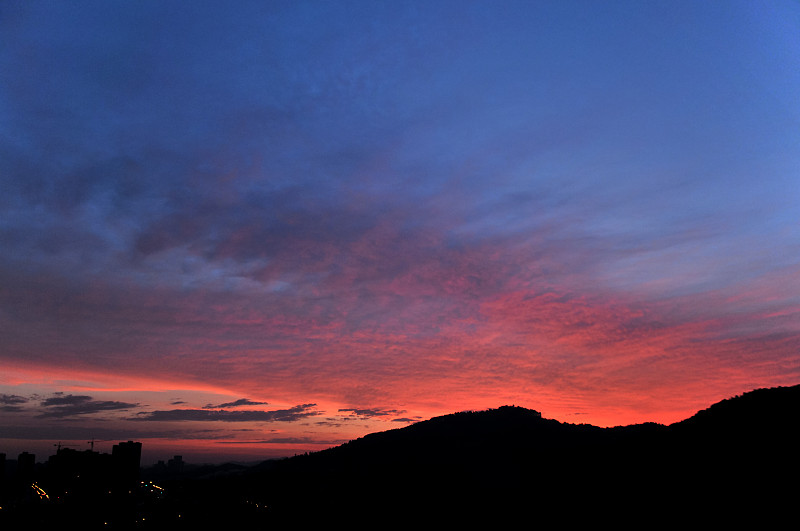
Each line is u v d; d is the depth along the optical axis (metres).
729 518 31.53
